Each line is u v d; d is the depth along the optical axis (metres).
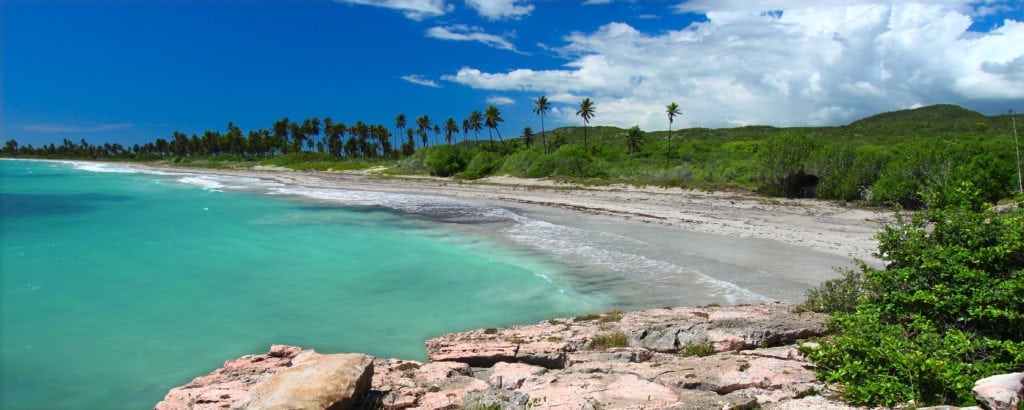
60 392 9.66
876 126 104.44
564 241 23.33
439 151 71.81
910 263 9.38
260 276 17.42
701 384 7.78
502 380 8.59
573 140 124.25
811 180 38.25
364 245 22.64
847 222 28.08
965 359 7.68
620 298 15.05
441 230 26.53
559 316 13.59
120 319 13.33
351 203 39.59
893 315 9.06
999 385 5.55
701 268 18.34
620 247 21.97
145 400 9.47
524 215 32.09
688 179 48.03
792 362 8.62
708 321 10.93
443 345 11.27
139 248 22.08
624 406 6.79
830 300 11.86
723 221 28.48
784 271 17.89
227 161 132.50
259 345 11.80
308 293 15.55
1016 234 8.31
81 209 36.12
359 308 14.27
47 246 22.45
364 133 116.25
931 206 9.97
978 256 8.46
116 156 179.75
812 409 6.44
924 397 6.62
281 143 133.25
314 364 7.47
